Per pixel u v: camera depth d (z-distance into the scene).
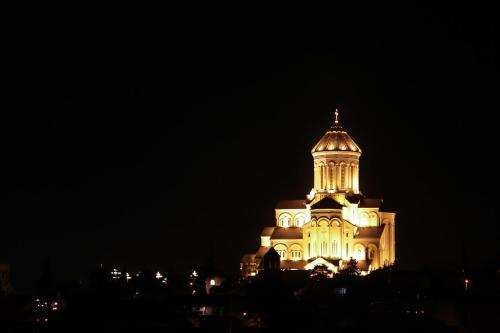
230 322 198.12
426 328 189.50
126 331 197.12
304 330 196.88
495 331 197.00
